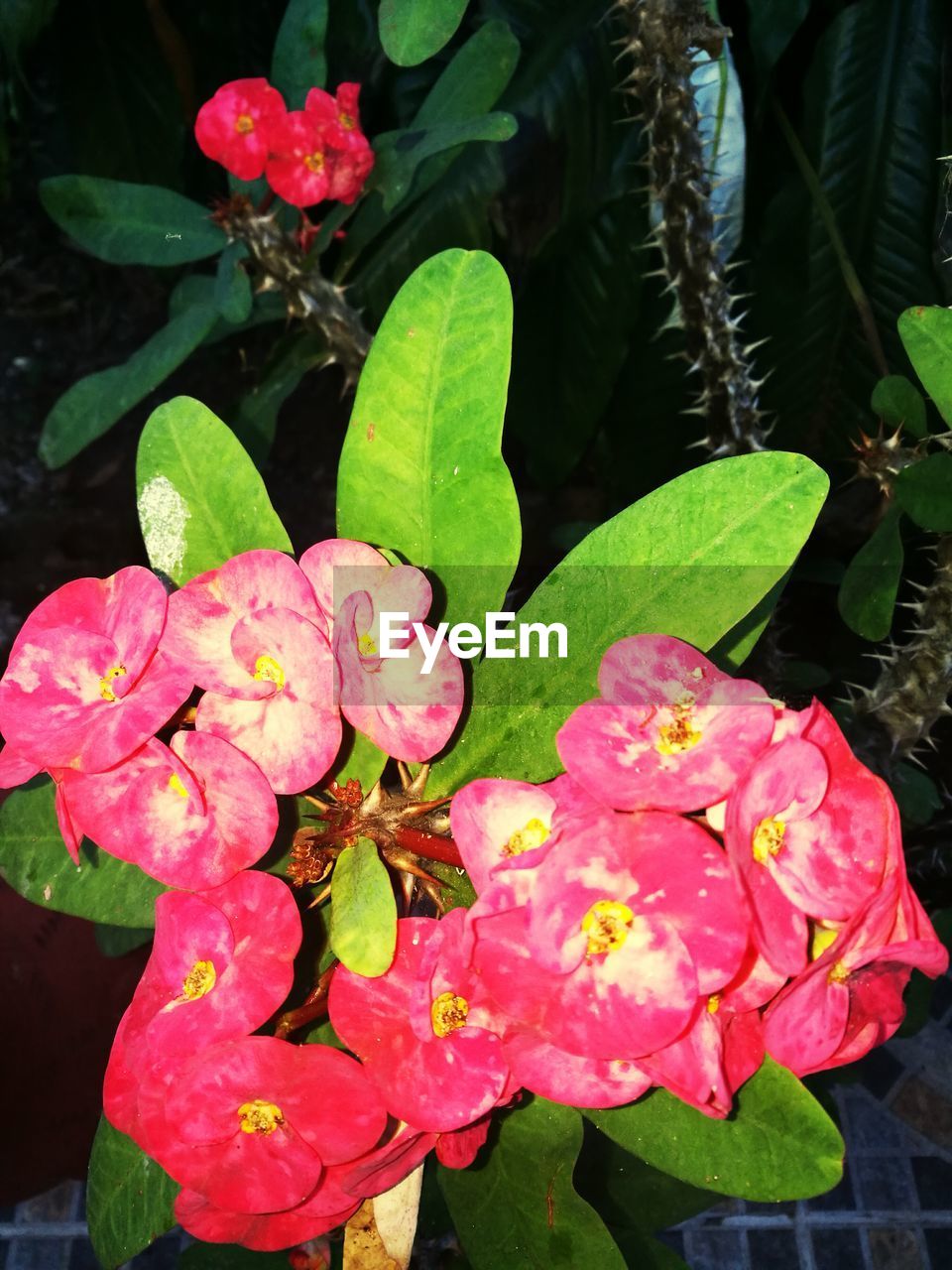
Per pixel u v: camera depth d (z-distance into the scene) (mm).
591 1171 382
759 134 709
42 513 861
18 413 900
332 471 879
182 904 234
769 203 703
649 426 780
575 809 213
